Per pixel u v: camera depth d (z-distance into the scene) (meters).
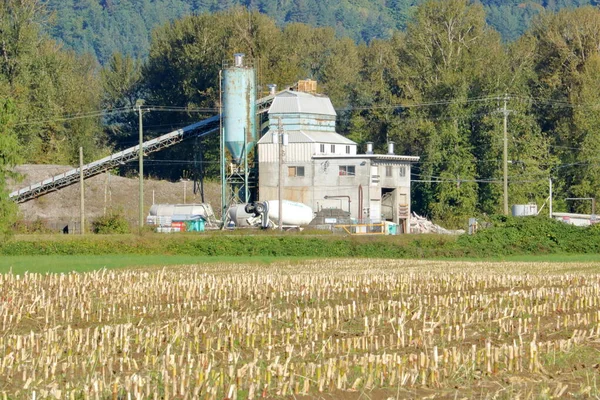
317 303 81.81
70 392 47.66
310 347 60.03
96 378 49.44
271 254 150.88
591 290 89.38
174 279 100.06
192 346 60.09
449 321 70.31
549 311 77.25
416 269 119.38
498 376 53.06
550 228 163.88
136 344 60.72
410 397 48.66
